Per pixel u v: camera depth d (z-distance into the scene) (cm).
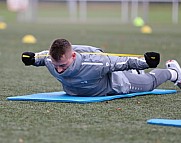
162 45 2125
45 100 874
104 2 4650
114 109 812
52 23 3900
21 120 729
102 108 818
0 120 729
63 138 630
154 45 2127
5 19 4391
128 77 941
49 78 1219
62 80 899
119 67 890
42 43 2241
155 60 879
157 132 666
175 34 2798
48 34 2777
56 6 4959
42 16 4509
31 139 623
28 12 4291
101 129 679
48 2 4931
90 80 888
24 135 644
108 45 2130
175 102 888
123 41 2339
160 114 783
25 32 2936
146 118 753
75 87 899
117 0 4475
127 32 2970
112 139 629
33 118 743
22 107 822
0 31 3022
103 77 905
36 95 924
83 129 678
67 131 666
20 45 2145
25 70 1368
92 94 910
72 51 864
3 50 1934
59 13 4725
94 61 877
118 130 675
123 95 922
